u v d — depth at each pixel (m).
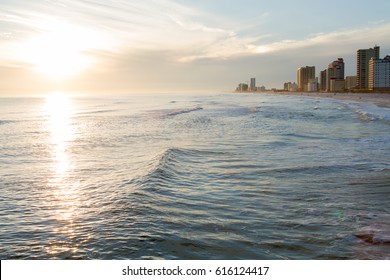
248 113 48.94
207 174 12.41
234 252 6.23
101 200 9.48
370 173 12.02
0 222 7.87
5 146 20.88
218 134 25.30
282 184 10.88
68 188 10.91
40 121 38.78
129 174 12.86
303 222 7.60
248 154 16.47
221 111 54.38
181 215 8.12
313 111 51.53
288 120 36.84
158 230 7.18
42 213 8.48
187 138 23.38
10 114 50.19
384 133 24.30
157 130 28.98
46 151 18.91
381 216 7.88
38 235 7.09
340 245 6.41
